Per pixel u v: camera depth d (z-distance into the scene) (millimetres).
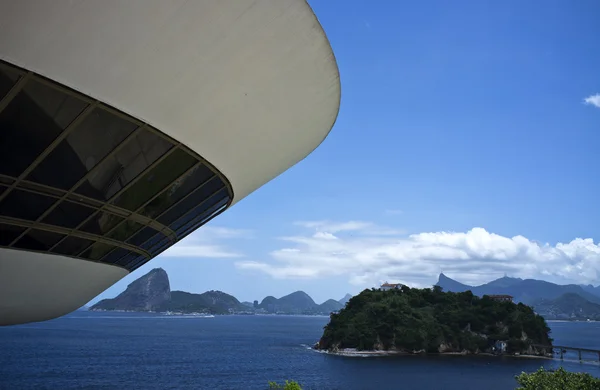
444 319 163625
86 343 154750
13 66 8898
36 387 76188
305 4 9875
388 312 157625
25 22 8281
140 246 15797
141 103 10453
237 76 10891
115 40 9133
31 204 11203
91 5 8477
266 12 9719
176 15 9125
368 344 150375
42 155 10305
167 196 13711
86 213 12328
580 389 28375
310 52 11086
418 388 86750
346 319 159750
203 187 14617
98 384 80438
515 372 109812
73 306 17172
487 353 153750
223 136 12703
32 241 12195
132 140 11141
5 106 9344
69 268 13992
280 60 10930
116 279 17641
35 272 13266
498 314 164625
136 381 84875
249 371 101562
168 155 12172
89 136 10516
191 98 10891
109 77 9664
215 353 136000
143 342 165125
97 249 14156
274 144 14484
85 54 9133
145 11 8883
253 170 15789
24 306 14898
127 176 11977
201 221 17578
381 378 97500
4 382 80000
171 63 9898
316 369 108438
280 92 11969
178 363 111188
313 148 16625
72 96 9750
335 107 13953
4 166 10117
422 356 143500
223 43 9977
